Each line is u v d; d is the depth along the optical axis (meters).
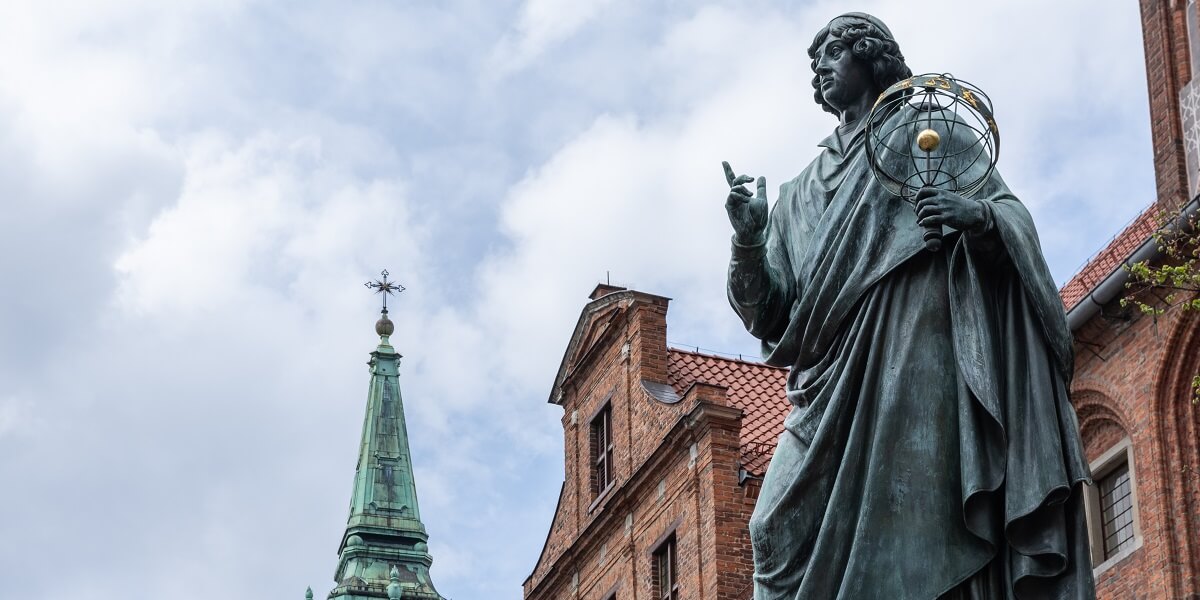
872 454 6.98
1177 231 22.62
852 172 7.42
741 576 35.28
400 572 58.03
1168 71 34.31
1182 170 33.66
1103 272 31.64
